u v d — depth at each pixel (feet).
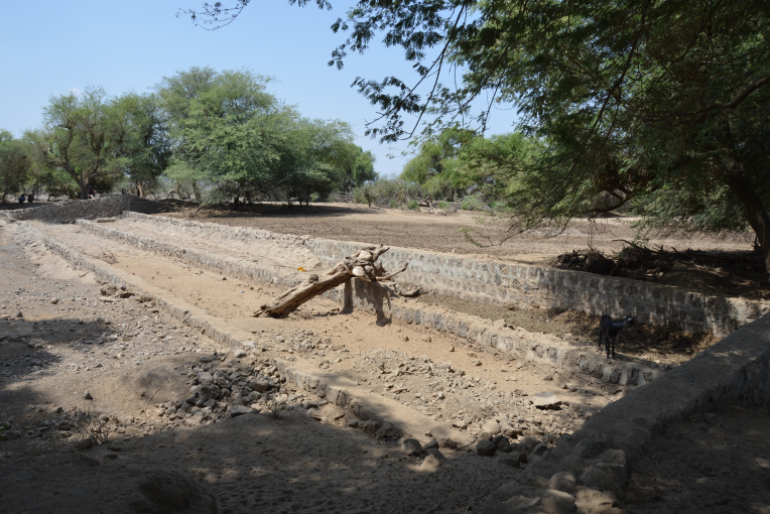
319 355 35.55
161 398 26.89
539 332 39.45
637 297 38.11
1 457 18.84
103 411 24.98
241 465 19.27
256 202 174.29
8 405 24.63
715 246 67.36
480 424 24.68
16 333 36.65
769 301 31.81
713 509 10.33
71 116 152.76
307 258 70.95
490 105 23.20
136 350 34.73
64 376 29.12
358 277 48.39
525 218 37.45
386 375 31.55
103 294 52.31
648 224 46.73
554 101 26.45
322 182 159.12
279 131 145.18
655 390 15.48
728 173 34.55
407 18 21.48
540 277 44.78
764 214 34.96
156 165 161.17
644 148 31.81
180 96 159.12
